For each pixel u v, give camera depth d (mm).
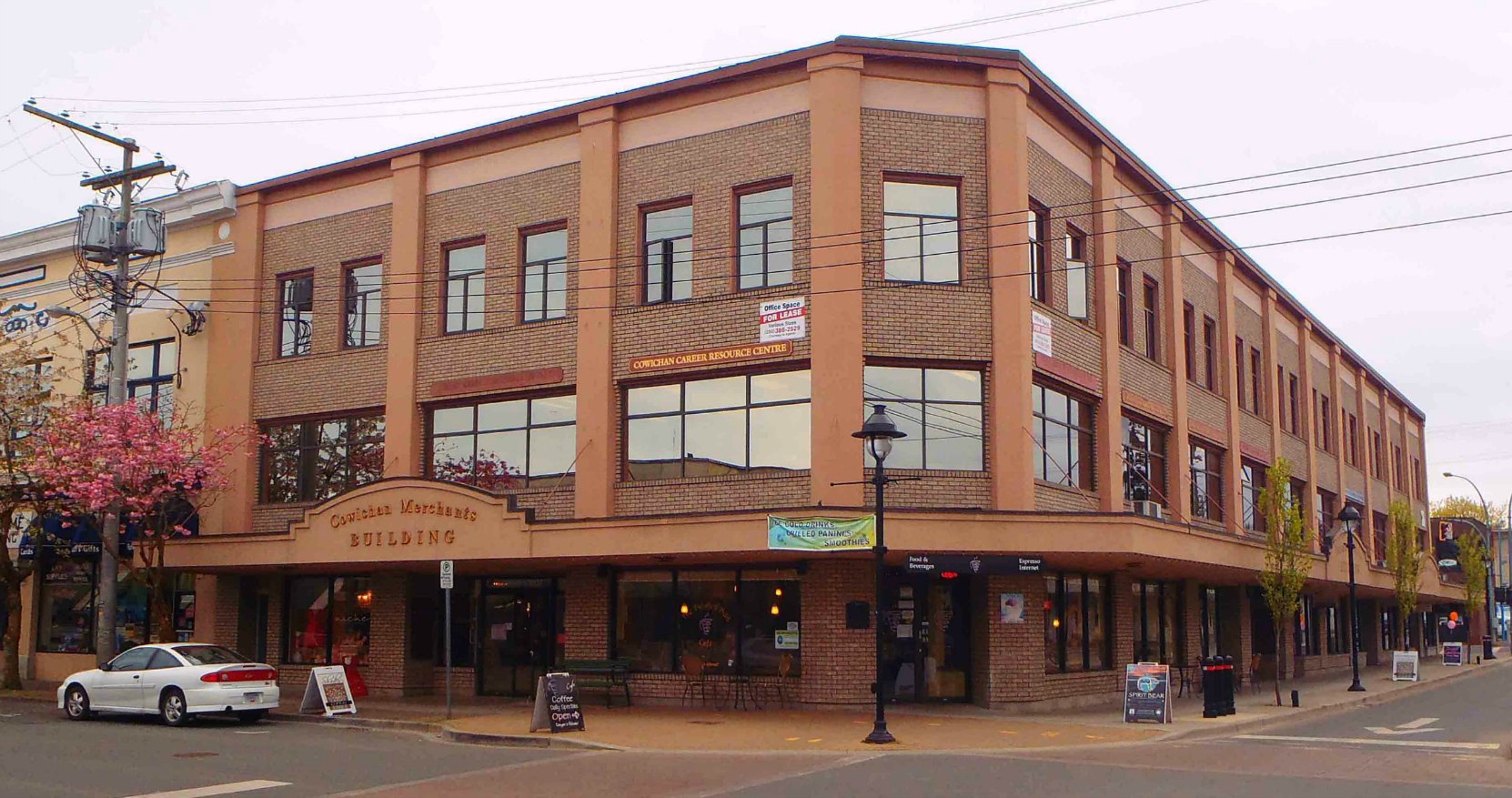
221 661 23234
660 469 25266
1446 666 49344
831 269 23562
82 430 27719
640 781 15430
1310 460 42438
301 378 30219
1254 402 38469
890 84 24391
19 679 30188
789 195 24594
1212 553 26547
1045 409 25234
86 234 28281
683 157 25719
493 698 27219
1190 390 32656
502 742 19734
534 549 24016
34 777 15500
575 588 26203
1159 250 31500
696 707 24344
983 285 24172
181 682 22234
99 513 28641
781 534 21875
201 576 31062
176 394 31781
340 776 15820
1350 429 50219
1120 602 27828
